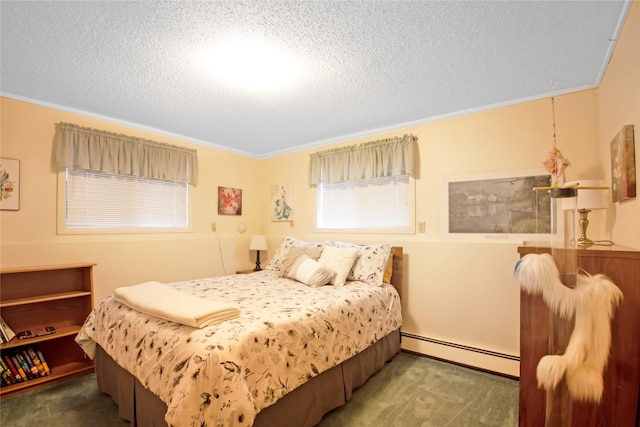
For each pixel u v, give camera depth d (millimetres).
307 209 3838
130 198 3094
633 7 1421
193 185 3596
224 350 1336
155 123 3094
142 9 1467
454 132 2812
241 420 1242
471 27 1612
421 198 2975
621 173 1642
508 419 1870
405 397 2117
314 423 1752
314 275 2580
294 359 1637
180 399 1212
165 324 1603
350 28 1615
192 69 2033
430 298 2840
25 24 1571
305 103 2602
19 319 2385
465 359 2623
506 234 2533
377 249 2850
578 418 1264
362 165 3295
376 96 2471
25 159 2459
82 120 2762
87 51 1822
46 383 2270
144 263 3092
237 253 3982
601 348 1180
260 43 1744
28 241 2457
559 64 1980
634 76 1468
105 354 2055
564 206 1290
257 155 4340
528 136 2473
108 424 1823
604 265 1272
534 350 1381
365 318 2260
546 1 1426
